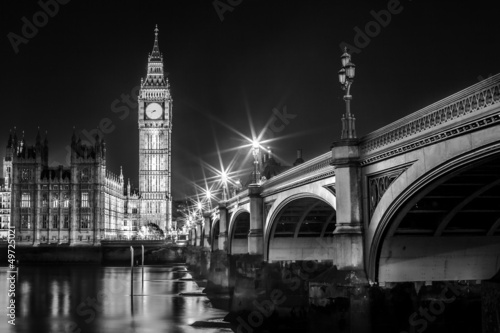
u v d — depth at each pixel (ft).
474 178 78.23
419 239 93.30
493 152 62.75
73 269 539.29
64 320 212.84
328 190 111.86
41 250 626.64
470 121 63.36
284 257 174.81
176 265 610.65
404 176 79.77
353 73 97.30
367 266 91.66
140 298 281.54
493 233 96.22
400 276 91.86
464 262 94.43
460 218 94.27
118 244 634.84
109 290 323.78
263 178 221.05
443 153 70.38
